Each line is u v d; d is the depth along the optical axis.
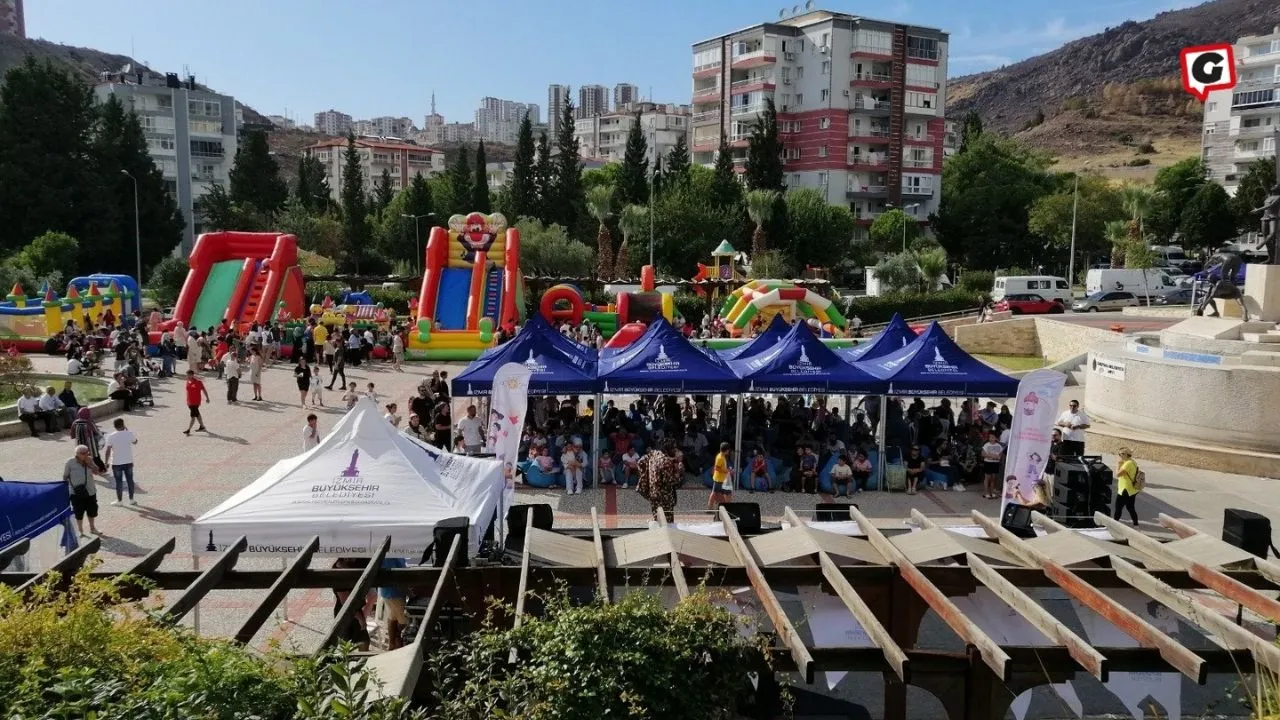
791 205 72.19
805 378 17.64
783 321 22.28
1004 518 10.49
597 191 71.88
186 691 4.52
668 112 145.00
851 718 9.34
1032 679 6.77
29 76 64.56
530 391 17.17
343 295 50.56
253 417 24.27
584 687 5.36
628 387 17.41
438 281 40.41
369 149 157.25
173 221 73.00
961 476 18.27
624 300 41.00
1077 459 15.49
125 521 14.88
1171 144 170.38
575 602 8.47
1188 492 17.61
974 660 6.70
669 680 5.53
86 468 13.76
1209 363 20.38
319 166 111.44
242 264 40.31
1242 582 8.61
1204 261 74.31
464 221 41.12
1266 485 18.14
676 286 51.56
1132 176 144.25
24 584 7.32
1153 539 9.35
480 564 8.98
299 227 78.94
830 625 8.72
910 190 92.44
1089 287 53.44
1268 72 96.94
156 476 17.86
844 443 18.30
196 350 30.06
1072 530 9.75
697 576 8.41
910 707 9.55
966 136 94.81
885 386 17.72
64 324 38.34
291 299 39.69
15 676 4.81
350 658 6.02
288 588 7.89
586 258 68.88
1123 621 7.02
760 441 18.41
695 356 17.91
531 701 5.34
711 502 16.36
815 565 8.61
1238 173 99.12
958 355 18.39
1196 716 9.06
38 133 64.62
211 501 16.11
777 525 15.00
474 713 5.58
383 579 8.18
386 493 9.98
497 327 38.88
